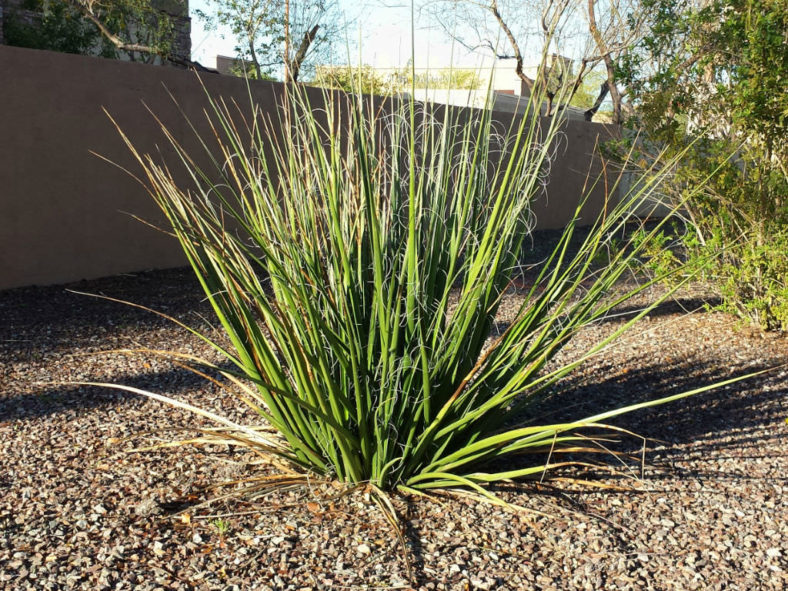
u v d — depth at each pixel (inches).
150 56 482.3
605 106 808.9
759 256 241.1
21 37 437.7
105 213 307.6
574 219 128.3
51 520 116.6
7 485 128.1
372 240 113.2
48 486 128.3
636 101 284.7
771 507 132.5
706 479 143.3
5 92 270.1
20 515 117.8
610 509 128.6
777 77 229.5
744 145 255.9
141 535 113.1
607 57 455.8
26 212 281.6
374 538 114.7
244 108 344.2
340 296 115.7
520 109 558.6
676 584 106.9
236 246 130.5
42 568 103.5
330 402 120.3
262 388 128.9
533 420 160.1
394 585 103.0
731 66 254.2
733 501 134.3
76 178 295.7
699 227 263.4
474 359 130.9
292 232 121.3
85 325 238.8
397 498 127.0
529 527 120.5
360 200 126.3
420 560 109.6
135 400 173.6
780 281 250.5
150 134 316.8
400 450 127.8
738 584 107.4
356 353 119.4
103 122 301.6
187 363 202.8
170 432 154.6
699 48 255.4
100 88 298.5
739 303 259.3
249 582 102.4
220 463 139.4
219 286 133.3
